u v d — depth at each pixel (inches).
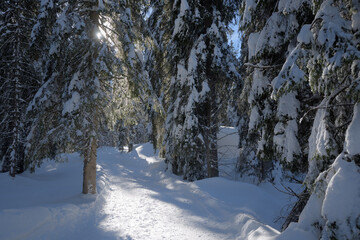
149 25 595.8
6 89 470.0
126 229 244.2
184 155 445.1
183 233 234.5
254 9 234.4
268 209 307.1
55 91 339.0
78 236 224.2
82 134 315.3
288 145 185.9
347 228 120.3
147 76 402.0
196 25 417.4
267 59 222.4
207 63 457.1
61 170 595.2
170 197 363.3
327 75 131.4
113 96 408.2
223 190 364.8
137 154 1043.9
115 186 457.7
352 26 135.4
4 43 447.2
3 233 181.5
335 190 128.5
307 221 148.2
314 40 145.9
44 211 231.3
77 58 350.0
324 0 151.9
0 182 391.2
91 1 353.1
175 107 478.0
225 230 238.7
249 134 231.8
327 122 150.1
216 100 510.3
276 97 172.7
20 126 456.1
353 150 130.3
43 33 355.3
